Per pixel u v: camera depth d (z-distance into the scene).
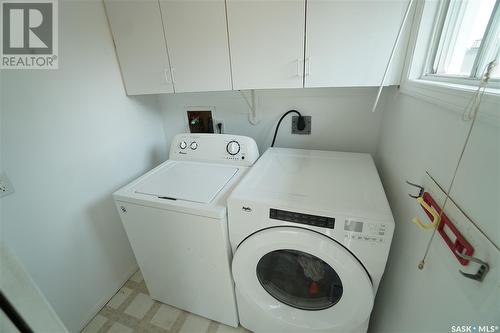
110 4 1.22
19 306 0.31
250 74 1.15
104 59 1.30
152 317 1.37
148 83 1.35
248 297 1.05
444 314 0.56
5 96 0.93
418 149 0.80
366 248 0.79
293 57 1.06
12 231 0.99
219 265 1.06
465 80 0.64
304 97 1.42
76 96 1.19
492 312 0.41
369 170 1.12
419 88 0.80
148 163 1.72
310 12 0.97
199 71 1.21
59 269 1.18
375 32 0.95
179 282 1.25
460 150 0.55
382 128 1.30
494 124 0.43
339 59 1.02
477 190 0.48
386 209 0.80
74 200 1.22
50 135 1.09
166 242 1.13
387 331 0.96
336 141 1.46
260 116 1.56
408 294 0.78
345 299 0.88
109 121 1.38
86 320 1.34
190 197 1.05
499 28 0.55
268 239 0.88
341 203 0.84
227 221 0.97
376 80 1.02
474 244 0.47
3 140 0.94
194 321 1.34
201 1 1.07
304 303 1.05
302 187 0.98
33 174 1.04
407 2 0.89
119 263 1.54
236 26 1.07
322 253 0.83
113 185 1.45
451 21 0.81
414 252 0.76
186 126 1.79
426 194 0.70
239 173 1.25
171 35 1.18
